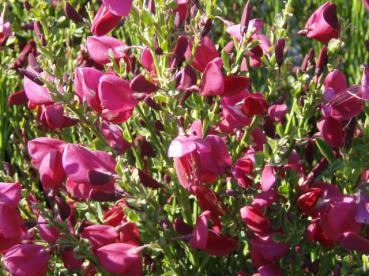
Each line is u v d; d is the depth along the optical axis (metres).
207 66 0.31
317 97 0.35
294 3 0.60
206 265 0.40
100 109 0.33
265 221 0.33
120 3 0.32
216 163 0.32
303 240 0.36
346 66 0.60
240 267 0.40
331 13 0.35
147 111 0.36
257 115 0.35
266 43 0.38
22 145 0.48
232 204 0.37
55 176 0.33
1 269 0.34
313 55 0.37
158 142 0.36
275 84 0.38
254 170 0.34
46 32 0.41
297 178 0.36
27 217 0.38
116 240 0.34
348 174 0.34
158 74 0.33
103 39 0.36
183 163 0.32
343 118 0.33
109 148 0.35
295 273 0.36
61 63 0.48
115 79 0.32
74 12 0.38
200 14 0.35
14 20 0.55
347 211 0.32
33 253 0.32
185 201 0.36
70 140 0.45
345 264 0.36
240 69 0.37
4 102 0.53
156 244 0.33
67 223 0.34
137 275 0.33
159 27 0.32
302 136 0.35
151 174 0.40
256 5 0.59
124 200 0.33
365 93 0.32
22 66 0.52
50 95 0.33
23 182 0.47
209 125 0.35
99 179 0.31
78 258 0.33
